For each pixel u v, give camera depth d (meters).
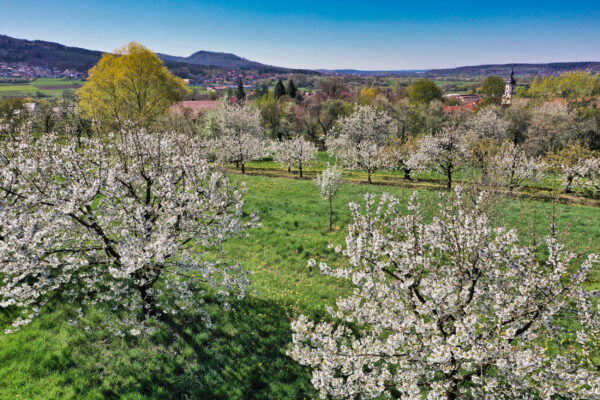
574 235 18.22
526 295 6.04
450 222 7.40
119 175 9.21
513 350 5.39
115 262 9.15
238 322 10.60
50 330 9.32
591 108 66.50
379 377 6.44
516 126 56.91
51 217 7.90
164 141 11.30
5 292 7.19
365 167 39.28
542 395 5.33
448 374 6.39
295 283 13.71
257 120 58.72
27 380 7.66
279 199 26.33
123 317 10.13
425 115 69.50
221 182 11.38
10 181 8.42
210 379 8.30
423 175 40.44
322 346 6.50
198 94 150.62
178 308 10.88
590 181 30.08
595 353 8.84
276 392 8.19
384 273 7.29
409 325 6.15
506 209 16.84
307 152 41.50
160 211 9.60
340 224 21.22
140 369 8.42
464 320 5.51
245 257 15.87
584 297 6.19
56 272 11.20
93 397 7.48
